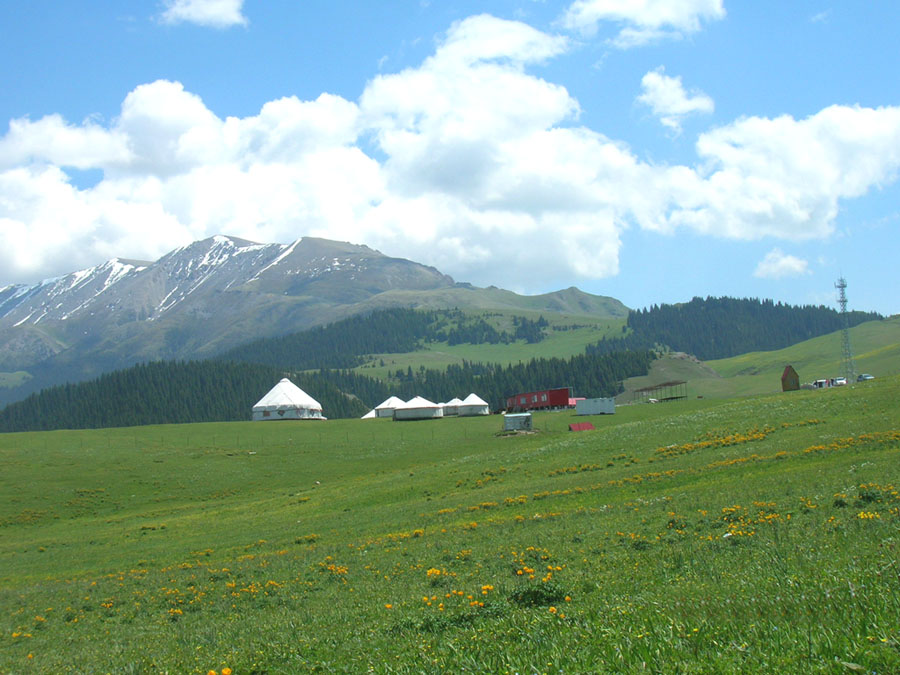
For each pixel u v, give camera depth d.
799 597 10.63
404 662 11.06
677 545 23.56
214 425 133.62
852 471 34.25
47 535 61.62
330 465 92.69
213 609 24.86
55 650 20.91
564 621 12.11
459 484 61.28
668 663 8.46
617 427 86.44
